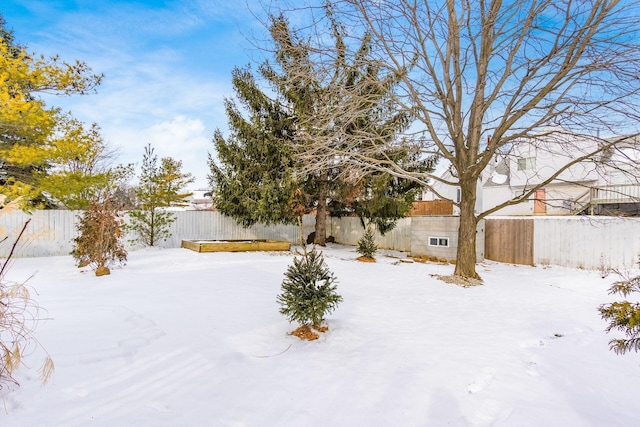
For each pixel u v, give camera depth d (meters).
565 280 9.05
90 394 2.79
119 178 15.10
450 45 8.55
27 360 3.32
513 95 8.52
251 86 12.96
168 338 4.16
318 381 3.25
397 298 6.77
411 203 13.12
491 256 12.48
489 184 23.14
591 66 7.49
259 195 12.65
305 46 8.56
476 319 5.55
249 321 4.95
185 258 11.08
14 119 8.68
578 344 4.51
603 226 10.05
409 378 3.35
